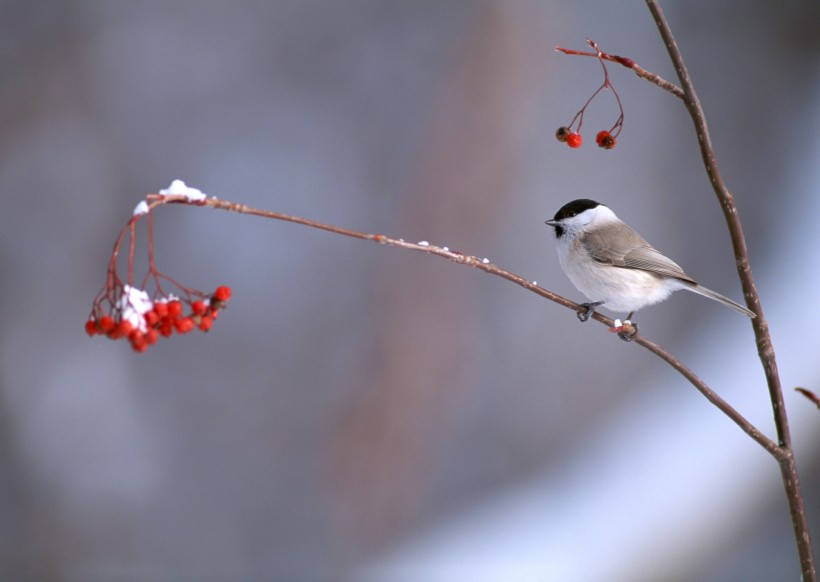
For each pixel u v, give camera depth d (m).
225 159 15.35
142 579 12.48
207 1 15.94
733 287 13.42
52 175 14.93
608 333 13.39
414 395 13.47
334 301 14.30
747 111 15.78
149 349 14.14
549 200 14.41
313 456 13.51
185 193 4.11
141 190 15.16
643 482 10.37
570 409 13.21
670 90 4.53
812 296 11.65
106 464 13.57
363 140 15.16
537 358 13.48
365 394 13.61
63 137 15.14
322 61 15.72
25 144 15.02
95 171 15.09
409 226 14.41
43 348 14.15
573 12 15.27
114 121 15.37
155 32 15.79
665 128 15.41
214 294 4.37
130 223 4.16
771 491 9.95
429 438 13.32
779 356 10.80
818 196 14.41
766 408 10.27
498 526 11.06
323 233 14.74
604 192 14.69
